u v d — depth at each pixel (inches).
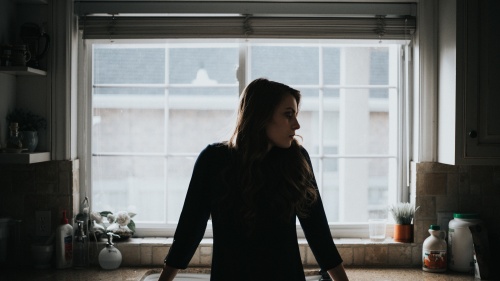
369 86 121.2
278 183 69.5
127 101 245.8
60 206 114.3
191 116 256.4
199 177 72.4
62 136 114.4
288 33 114.4
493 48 104.0
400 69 120.3
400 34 116.4
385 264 114.7
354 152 213.9
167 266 72.3
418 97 116.1
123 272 108.3
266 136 70.5
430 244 110.6
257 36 114.5
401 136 120.6
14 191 114.2
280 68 223.1
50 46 114.2
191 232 72.4
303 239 118.6
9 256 112.8
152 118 248.7
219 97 258.1
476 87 104.3
